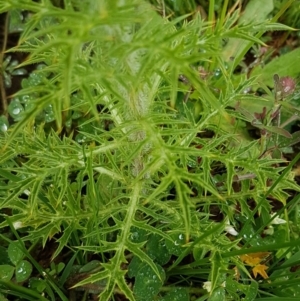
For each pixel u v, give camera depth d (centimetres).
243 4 34
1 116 29
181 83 29
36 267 23
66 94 13
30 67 33
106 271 20
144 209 21
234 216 26
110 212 22
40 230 23
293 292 24
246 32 19
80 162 22
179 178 17
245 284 24
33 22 14
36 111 14
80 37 13
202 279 25
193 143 29
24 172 20
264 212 25
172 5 32
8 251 24
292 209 26
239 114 24
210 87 29
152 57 14
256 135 30
